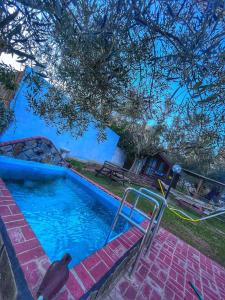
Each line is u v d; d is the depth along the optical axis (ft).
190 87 4.28
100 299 6.89
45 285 4.50
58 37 4.84
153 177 53.72
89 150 39.81
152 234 10.35
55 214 15.98
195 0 3.53
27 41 4.93
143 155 49.57
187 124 5.90
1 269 6.19
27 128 25.76
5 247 6.45
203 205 34.88
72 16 4.27
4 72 6.21
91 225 16.15
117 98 6.34
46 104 9.53
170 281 9.36
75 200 20.06
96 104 7.27
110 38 4.45
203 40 3.69
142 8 3.73
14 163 19.01
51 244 12.04
